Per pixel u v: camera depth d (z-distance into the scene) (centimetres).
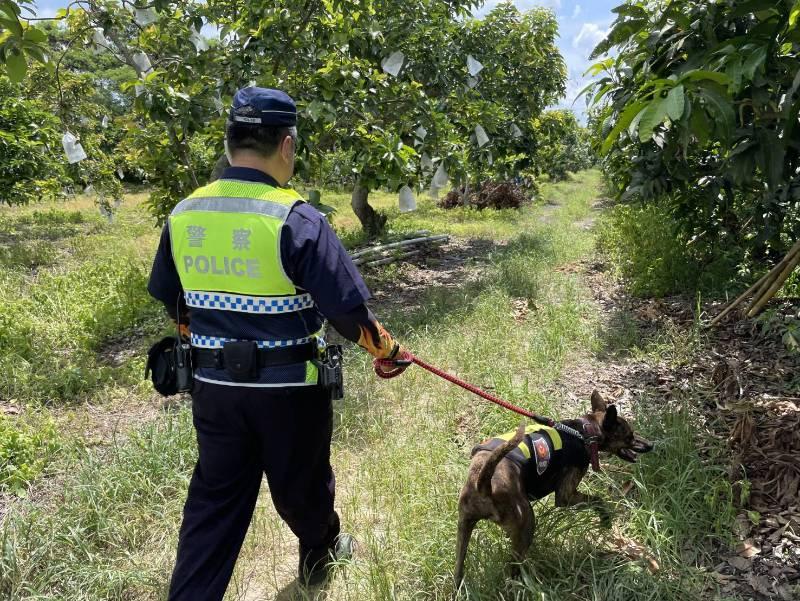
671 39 359
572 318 626
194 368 233
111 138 1205
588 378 510
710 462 351
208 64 621
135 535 327
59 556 311
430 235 1222
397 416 455
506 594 274
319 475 263
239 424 228
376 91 656
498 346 565
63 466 407
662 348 550
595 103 383
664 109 224
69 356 608
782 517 312
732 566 288
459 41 995
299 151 598
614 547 303
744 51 279
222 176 227
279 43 620
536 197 2120
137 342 664
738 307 593
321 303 216
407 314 711
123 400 518
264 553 322
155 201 762
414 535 312
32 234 1409
